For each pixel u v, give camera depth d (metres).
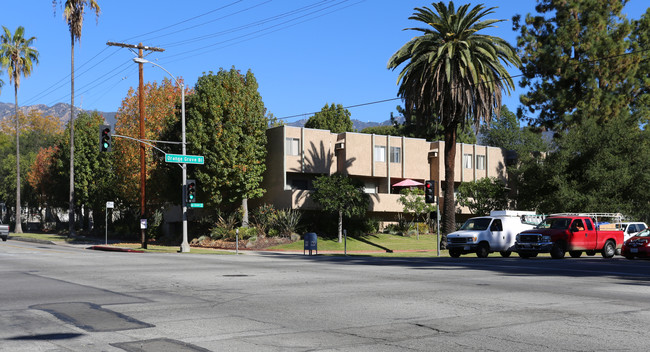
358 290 13.47
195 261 24.64
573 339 7.86
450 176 40.06
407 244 44.84
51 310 10.40
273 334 8.22
